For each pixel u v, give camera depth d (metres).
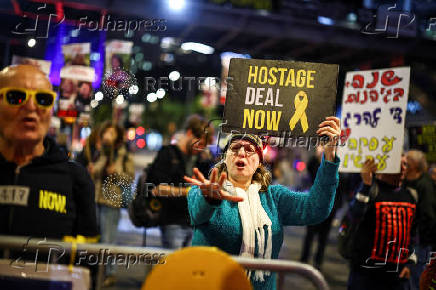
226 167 2.94
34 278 2.07
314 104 2.85
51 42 4.95
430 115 19.80
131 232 8.56
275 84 2.88
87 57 4.83
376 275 3.84
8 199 2.32
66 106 4.87
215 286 1.91
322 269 7.65
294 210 2.84
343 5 18.20
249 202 2.76
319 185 2.73
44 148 2.51
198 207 2.48
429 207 4.98
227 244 2.67
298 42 18.52
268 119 2.86
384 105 4.31
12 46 5.45
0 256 2.30
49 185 2.41
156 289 1.93
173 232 4.84
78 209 2.56
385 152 4.17
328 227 7.52
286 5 17.50
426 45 18.23
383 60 19.80
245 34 17.56
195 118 4.80
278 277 2.16
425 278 3.81
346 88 4.60
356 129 4.45
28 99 2.32
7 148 2.39
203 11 15.90
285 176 16.19
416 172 5.19
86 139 5.78
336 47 18.91
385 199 3.90
